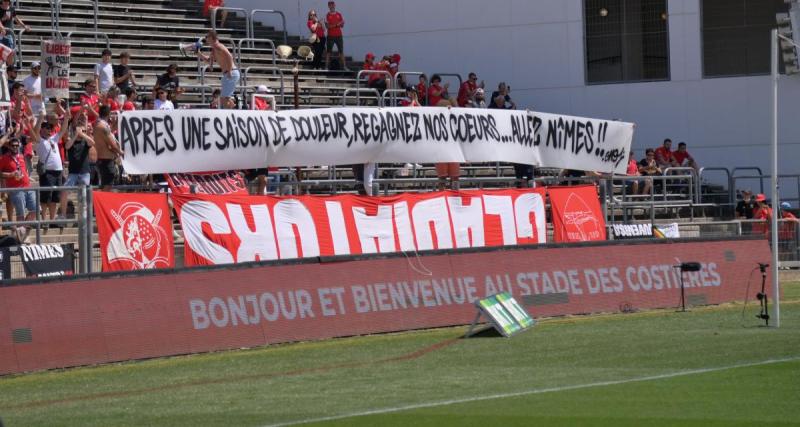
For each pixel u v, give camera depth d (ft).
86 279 72.69
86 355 71.77
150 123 89.15
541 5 175.83
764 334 80.43
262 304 79.97
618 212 141.59
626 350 73.82
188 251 86.94
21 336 69.26
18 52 131.95
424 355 73.82
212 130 91.66
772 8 169.68
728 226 124.47
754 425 49.96
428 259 88.63
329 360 72.28
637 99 173.99
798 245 123.75
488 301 83.35
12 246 78.48
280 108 130.62
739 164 171.22
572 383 61.41
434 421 51.49
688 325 86.99
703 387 59.52
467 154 104.47
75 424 52.65
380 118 99.81
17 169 93.35
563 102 176.04
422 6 179.93
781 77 169.07
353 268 84.94
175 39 151.94
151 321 74.84
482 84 153.07
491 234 104.37
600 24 174.81
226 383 63.98
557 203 110.22
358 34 181.78
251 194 98.58
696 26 171.83
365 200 96.99
